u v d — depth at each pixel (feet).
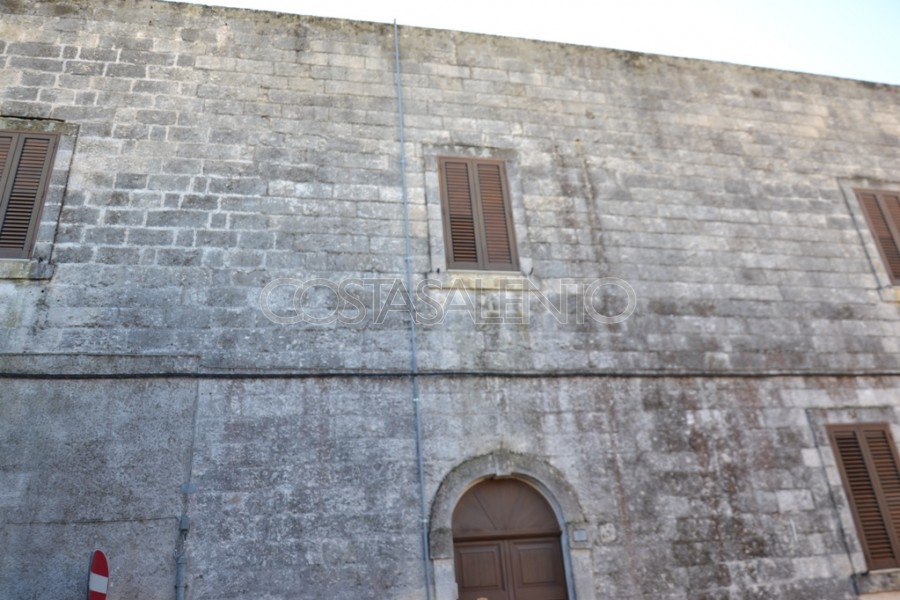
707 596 24.04
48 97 26.73
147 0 29.40
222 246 25.57
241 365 24.00
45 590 20.53
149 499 21.91
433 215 27.86
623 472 25.26
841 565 25.41
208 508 22.12
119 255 24.72
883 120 36.40
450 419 24.72
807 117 35.09
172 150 26.73
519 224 28.66
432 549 22.80
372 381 24.70
